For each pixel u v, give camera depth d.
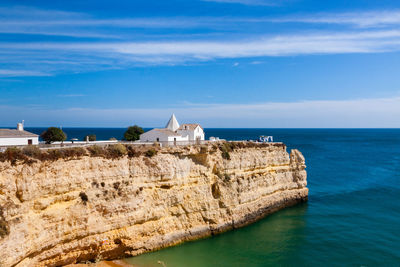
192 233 44.69
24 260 29.56
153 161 42.00
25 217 29.75
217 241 44.56
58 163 33.69
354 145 199.75
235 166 52.41
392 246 42.59
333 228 49.16
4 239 26.77
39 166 31.97
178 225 43.66
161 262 37.56
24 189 30.09
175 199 43.25
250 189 53.66
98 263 36.22
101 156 37.75
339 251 41.44
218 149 50.38
